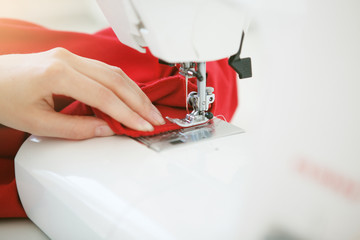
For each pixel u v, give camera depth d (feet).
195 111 2.48
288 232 1.12
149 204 1.60
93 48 3.19
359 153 0.97
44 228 2.14
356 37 0.91
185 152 2.09
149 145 2.16
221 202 1.59
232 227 1.37
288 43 0.97
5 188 2.27
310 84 0.97
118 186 1.75
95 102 2.17
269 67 1.02
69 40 3.21
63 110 2.64
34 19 8.02
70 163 1.99
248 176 1.17
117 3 2.10
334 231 1.06
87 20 8.50
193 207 1.56
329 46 0.93
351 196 1.01
